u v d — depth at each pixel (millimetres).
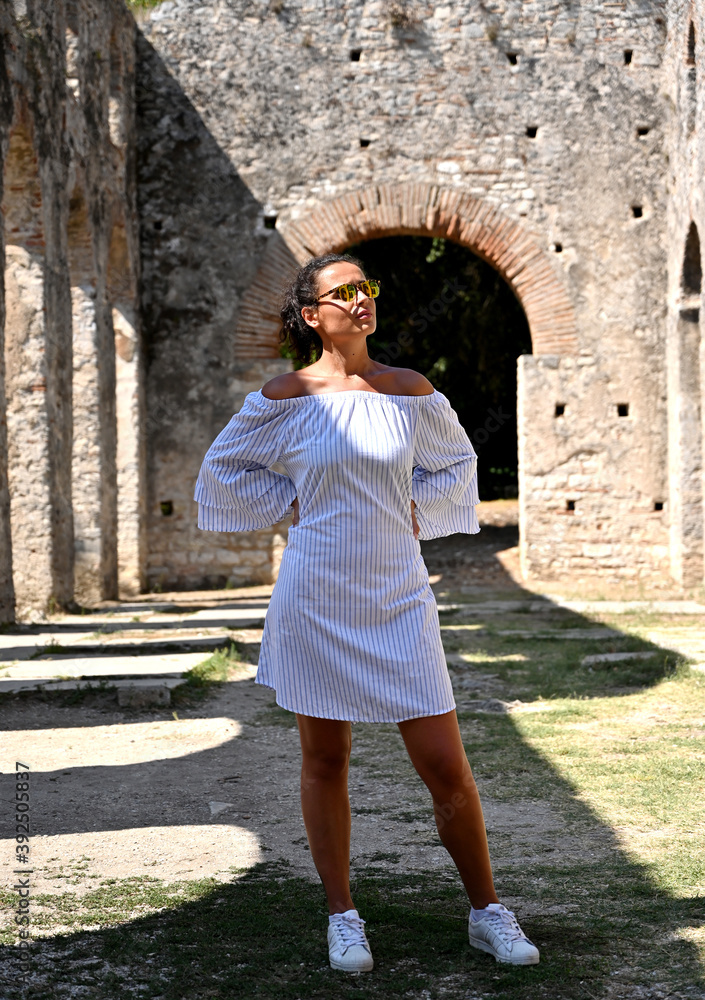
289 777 4273
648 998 2158
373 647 2369
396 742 4859
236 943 2508
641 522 12922
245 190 13461
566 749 4484
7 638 8438
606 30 13102
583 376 13016
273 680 2441
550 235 13102
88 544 11750
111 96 12664
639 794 3758
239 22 13461
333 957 2355
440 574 13633
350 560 2369
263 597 12414
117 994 2232
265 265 13430
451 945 2467
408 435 2461
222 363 13484
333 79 13391
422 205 13273
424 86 13305
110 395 12367
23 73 9484
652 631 8438
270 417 2523
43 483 10211
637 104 13023
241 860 3184
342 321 2486
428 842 3328
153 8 13547
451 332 17891
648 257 12969
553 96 13148
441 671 2428
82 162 11281
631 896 2754
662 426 12906
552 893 2803
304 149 13414
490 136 13227
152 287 13523
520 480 13156
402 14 13281
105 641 8109
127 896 2842
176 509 13539
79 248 11594
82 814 3725
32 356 10141
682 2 11672
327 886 2455
